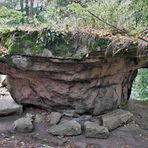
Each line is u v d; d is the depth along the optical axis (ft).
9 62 18.75
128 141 18.30
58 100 19.66
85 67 18.38
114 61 18.83
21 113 20.52
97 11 18.43
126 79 21.98
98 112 19.97
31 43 18.24
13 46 18.38
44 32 18.04
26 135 18.42
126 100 23.12
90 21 18.76
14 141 17.90
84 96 19.33
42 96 20.03
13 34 18.63
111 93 20.49
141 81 27.20
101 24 18.35
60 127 18.45
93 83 19.31
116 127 19.61
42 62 18.38
